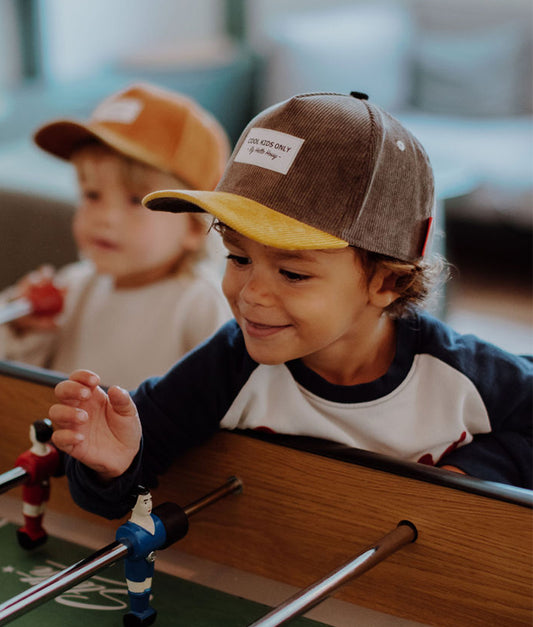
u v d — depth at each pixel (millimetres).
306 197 634
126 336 1254
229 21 3658
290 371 782
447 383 788
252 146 664
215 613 710
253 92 3238
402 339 799
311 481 745
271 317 668
